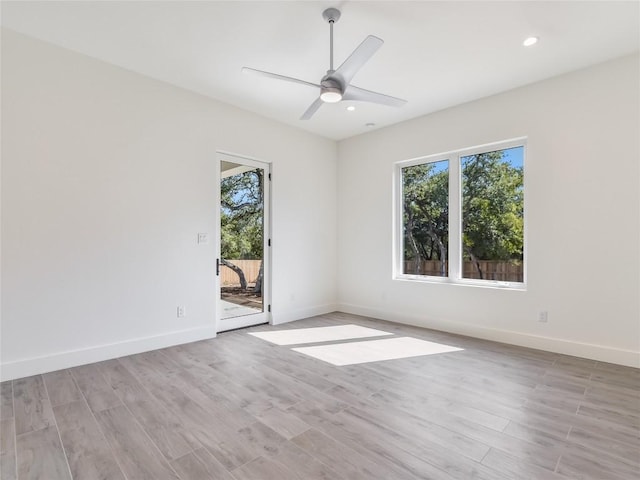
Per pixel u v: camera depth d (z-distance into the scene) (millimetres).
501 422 2074
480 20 2510
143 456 1751
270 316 4559
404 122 4605
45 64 2830
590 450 1789
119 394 2443
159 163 3498
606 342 3098
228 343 3695
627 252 2996
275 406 2279
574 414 2162
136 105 3340
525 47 2857
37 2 2336
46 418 2111
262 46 2885
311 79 3471
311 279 5078
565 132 3309
